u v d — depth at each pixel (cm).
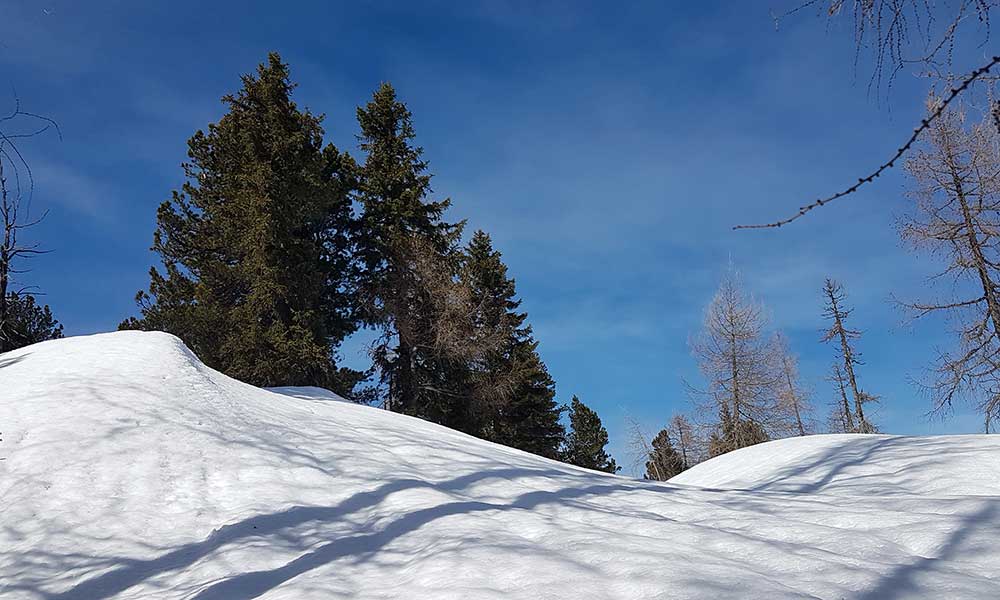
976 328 1384
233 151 2397
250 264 2133
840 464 946
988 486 704
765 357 2662
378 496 660
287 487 700
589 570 398
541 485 728
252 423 943
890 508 545
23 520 616
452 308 2558
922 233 1380
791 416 2692
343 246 2698
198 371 1193
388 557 489
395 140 2777
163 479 714
